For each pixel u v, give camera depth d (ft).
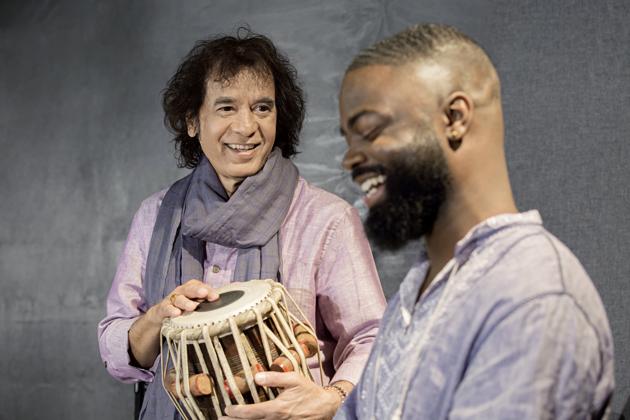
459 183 2.89
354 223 5.95
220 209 5.81
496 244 2.79
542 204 5.59
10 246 12.32
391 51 2.95
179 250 6.02
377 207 2.95
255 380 4.71
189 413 4.89
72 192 11.91
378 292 5.79
